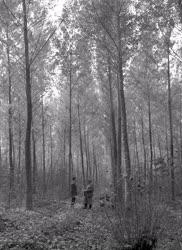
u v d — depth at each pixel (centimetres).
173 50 1820
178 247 698
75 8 1716
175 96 2561
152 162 729
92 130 3581
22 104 2395
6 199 1700
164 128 2875
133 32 1625
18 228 955
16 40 1881
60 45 2175
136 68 2434
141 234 677
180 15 1530
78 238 900
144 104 2833
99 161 4644
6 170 2031
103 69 2161
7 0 1592
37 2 1678
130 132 3175
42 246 783
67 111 3088
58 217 1209
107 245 762
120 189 722
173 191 1024
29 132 1555
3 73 2291
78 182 3134
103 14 1644
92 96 2950
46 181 2792
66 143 3569
